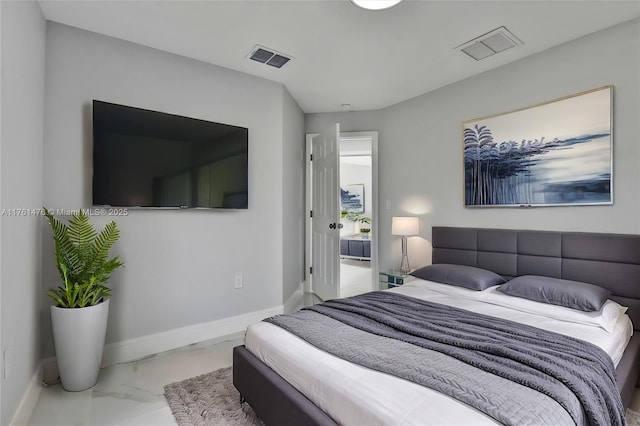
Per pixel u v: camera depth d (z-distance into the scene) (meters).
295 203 3.91
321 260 3.99
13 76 1.61
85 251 2.07
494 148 2.94
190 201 2.70
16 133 1.65
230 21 2.22
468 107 3.16
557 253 2.49
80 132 2.29
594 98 2.35
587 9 2.08
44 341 2.13
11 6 1.58
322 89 3.47
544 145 2.61
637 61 2.17
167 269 2.65
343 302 2.23
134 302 2.50
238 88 3.04
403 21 2.21
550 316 2.02
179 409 1.81
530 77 2.71
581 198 2.41
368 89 3.46
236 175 2.98
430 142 3.50
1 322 1.45
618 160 2.26
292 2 2.02
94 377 2.08
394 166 3.89
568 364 1.30
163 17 2.17
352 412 1.14
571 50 2.47
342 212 8.68
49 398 1.93
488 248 2.91
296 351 1.52
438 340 1.55
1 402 1.45
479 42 2.50
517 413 0.99
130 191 2.41
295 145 3.87
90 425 1.70
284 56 2.74
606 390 1.25
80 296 2.01
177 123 2.64
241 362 1.78
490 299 2.35
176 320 2.70
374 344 1.52
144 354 2.53
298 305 3.80
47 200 2.16
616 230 2.27
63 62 2.23
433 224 3.48
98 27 2.29
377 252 4.05
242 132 3.02
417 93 3.56
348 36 2.42
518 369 1.26
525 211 2.75
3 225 1.48
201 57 2.76
